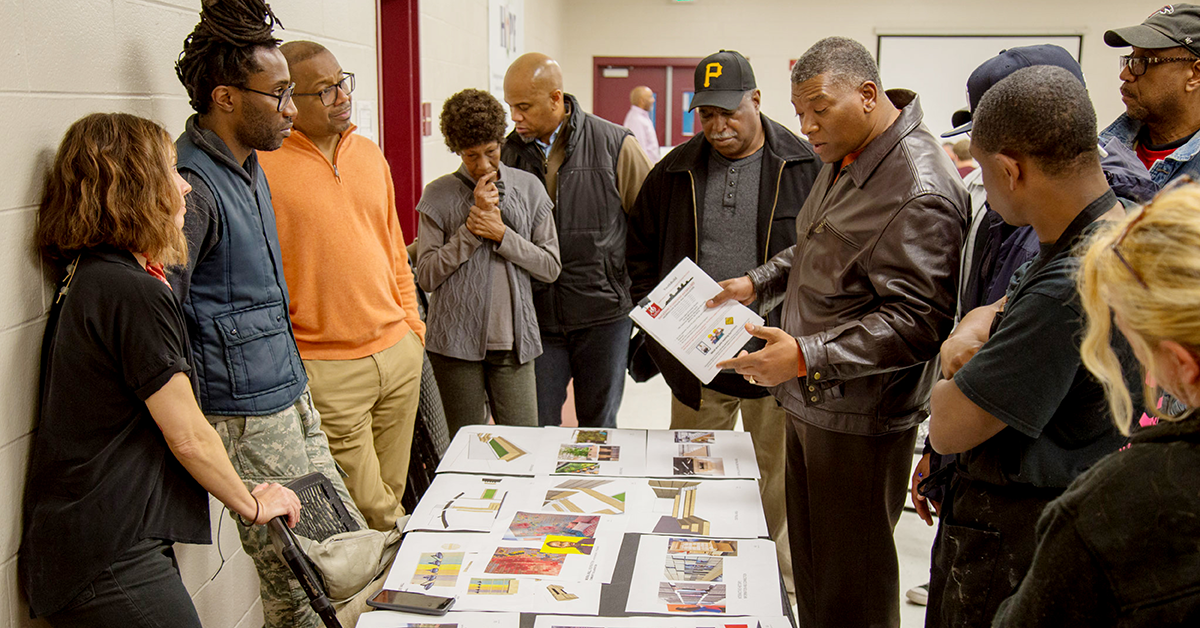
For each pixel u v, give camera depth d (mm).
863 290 1895
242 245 1736
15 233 1440
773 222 2617
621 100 9258
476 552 1526
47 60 1512
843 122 1861
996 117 1284
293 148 2119
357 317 2209
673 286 2088
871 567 2016
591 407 3182
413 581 1442
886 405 1895
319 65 2068
